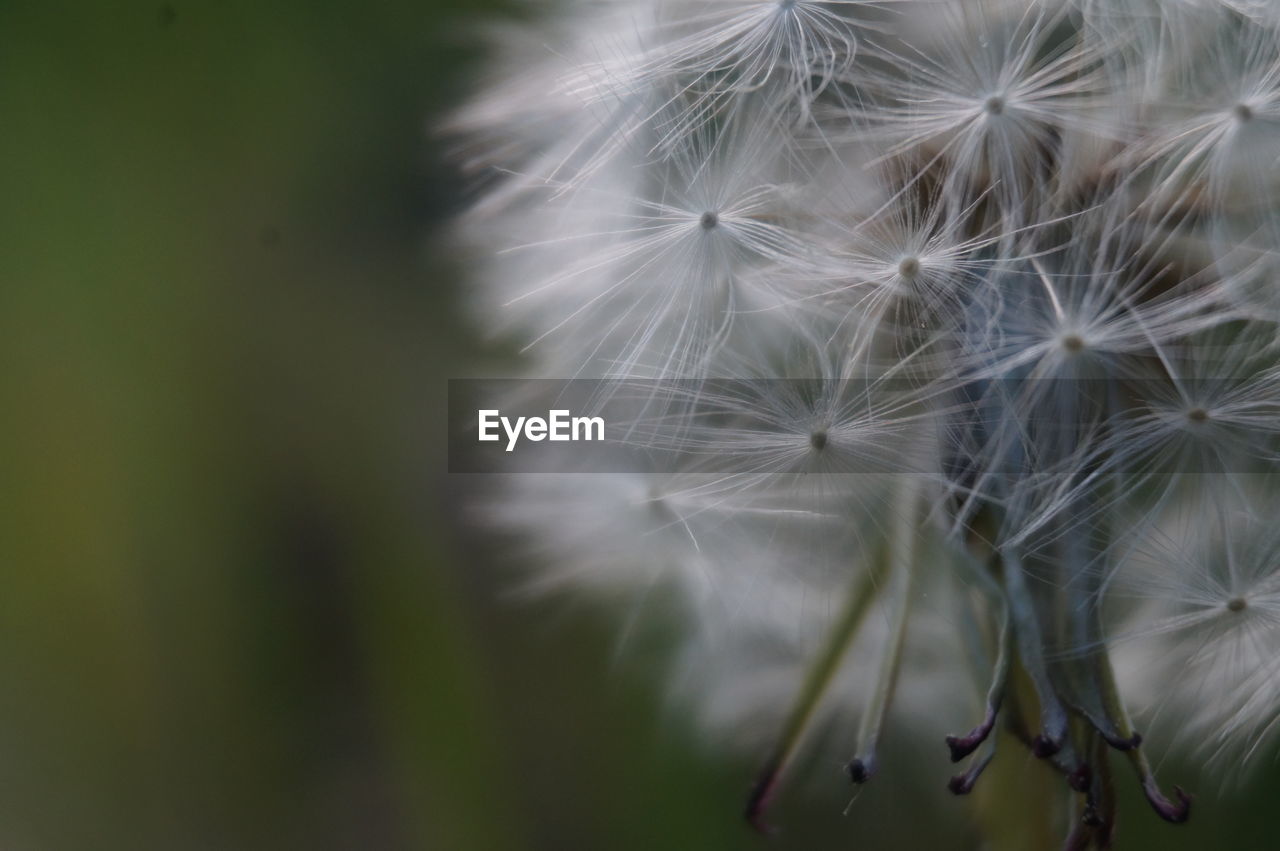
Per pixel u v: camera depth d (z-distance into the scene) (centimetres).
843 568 9
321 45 11
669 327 9
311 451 11
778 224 9
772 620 9
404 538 10
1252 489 9
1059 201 9
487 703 10
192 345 11
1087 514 9
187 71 11
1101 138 9
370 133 11
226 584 11
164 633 11
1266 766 10
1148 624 9
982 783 9
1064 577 9
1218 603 9
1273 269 9
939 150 9
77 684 11
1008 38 9
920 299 9
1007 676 9
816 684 9
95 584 11
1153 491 9
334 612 10
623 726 10
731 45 9
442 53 11
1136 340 9
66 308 11
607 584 10
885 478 9
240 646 10
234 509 11
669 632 10
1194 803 10
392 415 10
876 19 9
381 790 10
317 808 10
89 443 11
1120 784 10
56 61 11
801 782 10
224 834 10
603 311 9
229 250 11
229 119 11
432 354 11
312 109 11
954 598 9
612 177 9
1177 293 9
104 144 11
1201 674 9
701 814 10
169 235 11
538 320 10
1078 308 9
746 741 10
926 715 10
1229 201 9
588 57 9
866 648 9
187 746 11
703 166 9
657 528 9
